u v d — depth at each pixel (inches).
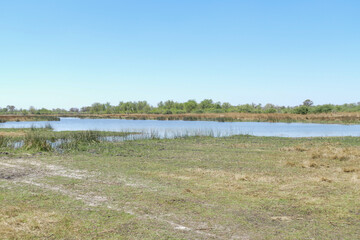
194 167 494.9
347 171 454.3
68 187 366.9
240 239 223.1
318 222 256.5
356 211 282.2
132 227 244.1
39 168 487.5
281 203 305.9
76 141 835.4
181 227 244.7
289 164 508.1
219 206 296.2
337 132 1302.9
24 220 255.1
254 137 1002.7
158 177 420.8
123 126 1770.4
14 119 2431.1
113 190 352.5
